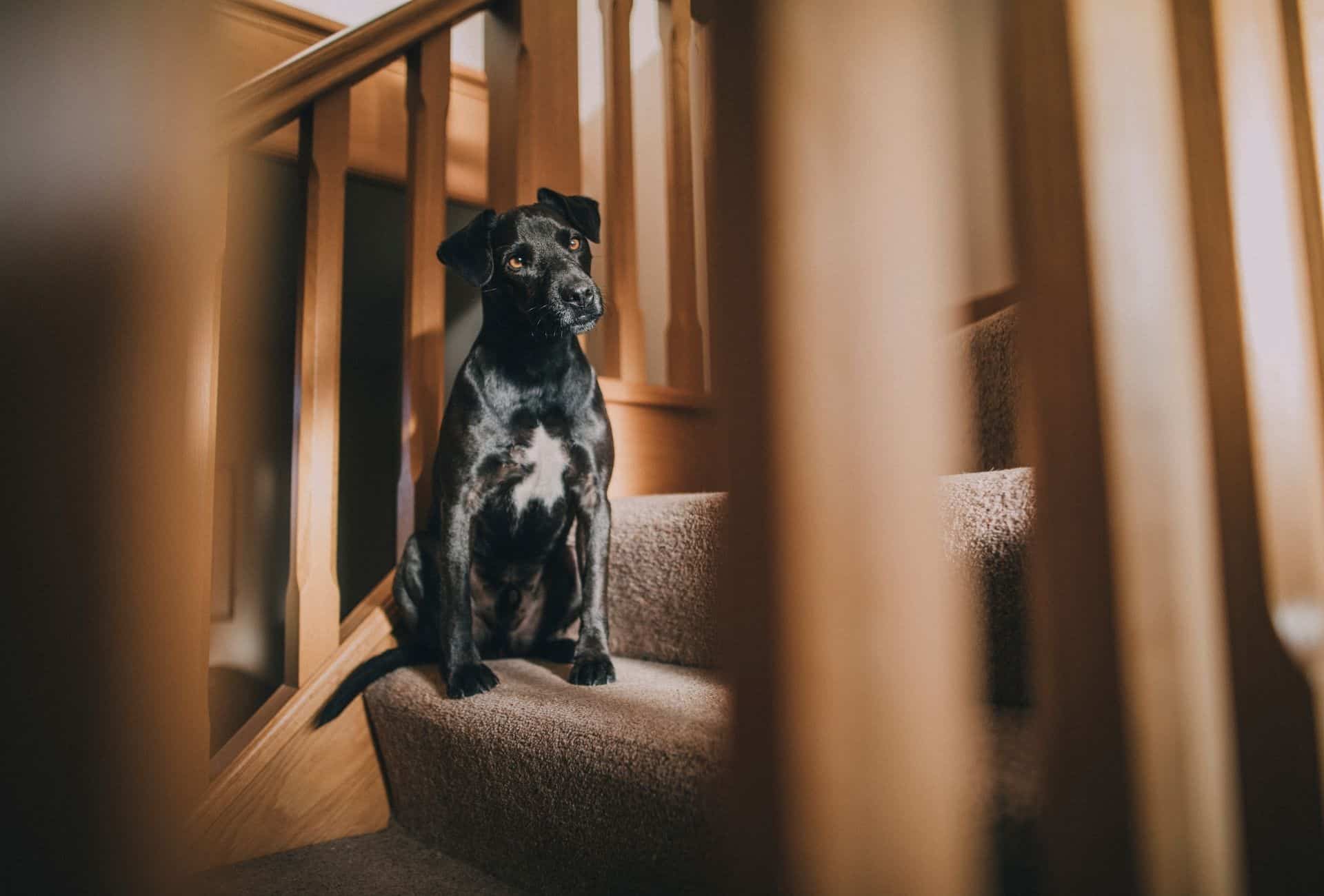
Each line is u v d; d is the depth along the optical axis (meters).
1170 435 0.40
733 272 0.36
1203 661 0.39
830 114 0.35
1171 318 0.41
